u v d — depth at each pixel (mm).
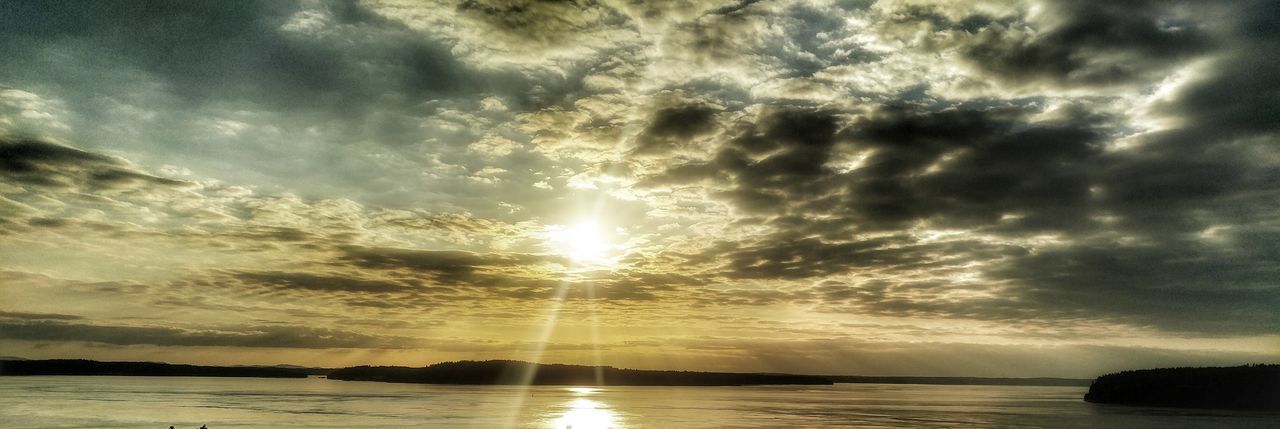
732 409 142250
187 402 137375
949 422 112375
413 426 92188
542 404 150875
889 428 99438
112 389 190875
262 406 129625
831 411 139375
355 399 161125
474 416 111812
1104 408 153500
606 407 143000
